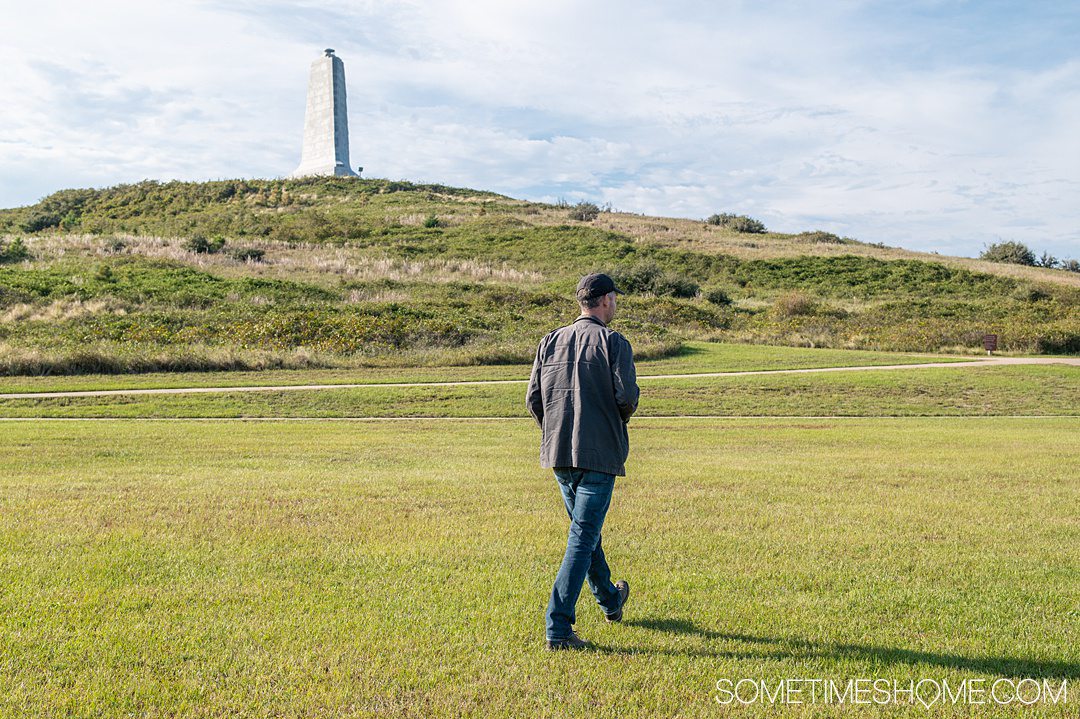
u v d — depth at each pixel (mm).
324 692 3225
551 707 3162
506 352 26797
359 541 5520
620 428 3975
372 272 48375
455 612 4180
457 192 98500
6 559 4902
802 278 56719
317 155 94625
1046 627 4066
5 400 18203
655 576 4855
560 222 77438
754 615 4227
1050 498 7430
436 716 3070
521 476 8641
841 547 5543
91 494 7129
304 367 24500
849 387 22141
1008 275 56438
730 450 11758
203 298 33906
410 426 15367
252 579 4629
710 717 3117
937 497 7434
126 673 3361
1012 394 21859
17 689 3193
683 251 62406
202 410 17500
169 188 88688
